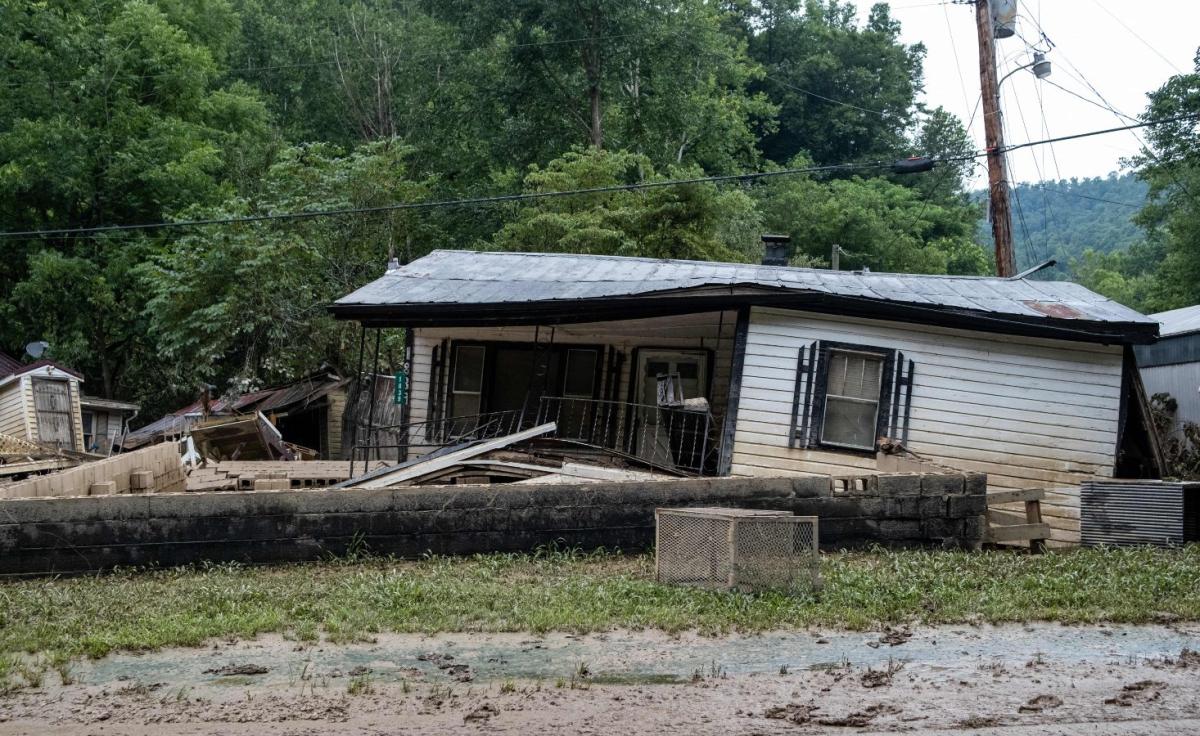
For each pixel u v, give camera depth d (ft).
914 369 60.23
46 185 135.44
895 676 27.37
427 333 73.20
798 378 60.39
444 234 153.38
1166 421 89.56
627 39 152.56
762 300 59.98
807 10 261.65
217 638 32.07
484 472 55.98
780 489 47.39
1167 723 23.27
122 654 30.45
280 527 45.03
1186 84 149.07
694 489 47.09
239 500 44.78
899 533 48.21
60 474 52.54
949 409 60.03
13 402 109.29
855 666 28.40
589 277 68.18
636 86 162.71
